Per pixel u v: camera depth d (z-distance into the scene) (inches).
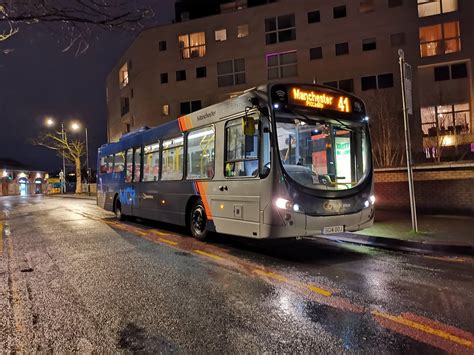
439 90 1069.8
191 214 379.9
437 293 196.4
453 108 1059.3
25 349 144.4
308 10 1208.8
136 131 531.2
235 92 1299.2
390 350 135.9
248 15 1283.2
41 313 181.8
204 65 1336.1
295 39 1221.1
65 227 508.1
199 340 148.5
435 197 466.6
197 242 361.4
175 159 410.6
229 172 315.9
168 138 426.6
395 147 896.3
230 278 234.1
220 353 137.4
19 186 2770.7
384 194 504.4
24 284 231.0
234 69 1304.1
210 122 346.3
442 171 462.6
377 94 1050.7
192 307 184.9
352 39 1157.1
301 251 311.7
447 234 332.2
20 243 386.9
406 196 487.5
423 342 141.6
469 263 258.4
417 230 352.8
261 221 275.0
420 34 1088.8
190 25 1353.3
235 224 304.8
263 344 143.4
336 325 158.9
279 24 1248.8
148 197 470.0
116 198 587.8
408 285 210.7
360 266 256.5
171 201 412.5
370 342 142.6
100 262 285.3
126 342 148.6
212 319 169.2
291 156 277.0
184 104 1363.2
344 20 1167.0
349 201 284.2
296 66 1224.8
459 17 1047.6
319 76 1189.1
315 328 156.3
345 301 187.6
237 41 1295.5
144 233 430.3
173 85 1371.8
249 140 285.3
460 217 434.3
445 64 1069.8
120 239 390.0
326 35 1186.0
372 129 906.7
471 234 329.1
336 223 277.6
